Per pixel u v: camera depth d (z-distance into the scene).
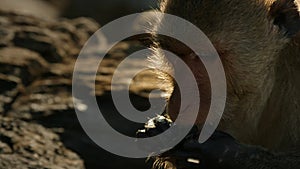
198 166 24.48
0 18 41.59
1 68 36.31
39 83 36.34
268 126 26.58
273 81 25.98
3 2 58.44
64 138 32.69
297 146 26.36
